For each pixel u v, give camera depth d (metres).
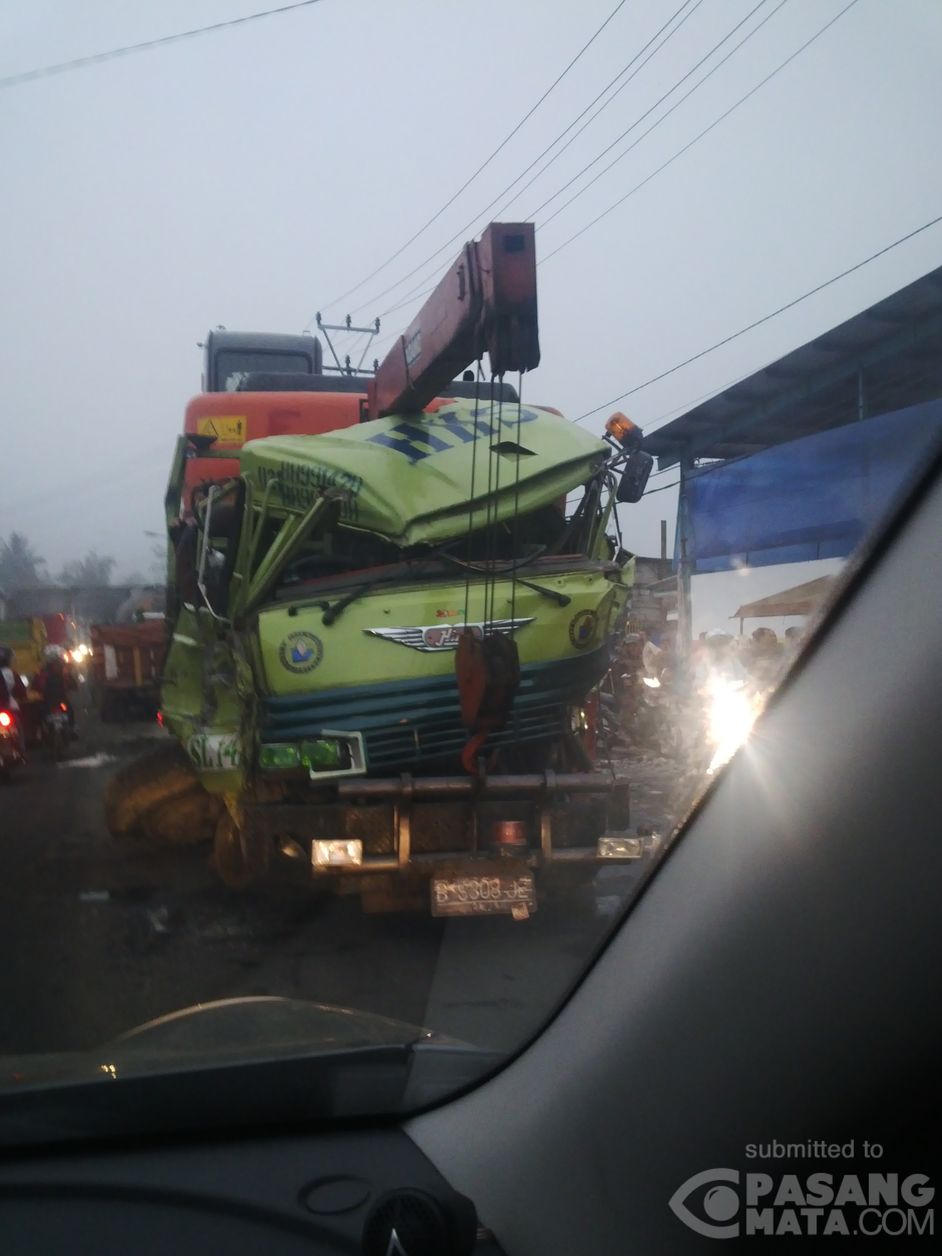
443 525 6.63
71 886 8.23
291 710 6.49
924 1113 1.86
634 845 6.59
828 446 13.70
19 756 16.42
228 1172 2.56
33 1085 2.79
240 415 9.59
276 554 6.71
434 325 6.77
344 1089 2.78
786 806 2.17
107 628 26.36
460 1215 2.14
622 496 7.55
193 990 5.73
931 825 1.89
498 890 6.35
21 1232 2.33
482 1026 4.85
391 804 6.51
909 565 2.03
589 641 6.86
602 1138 2.42
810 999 2.06
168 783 8.94
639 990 2.46
